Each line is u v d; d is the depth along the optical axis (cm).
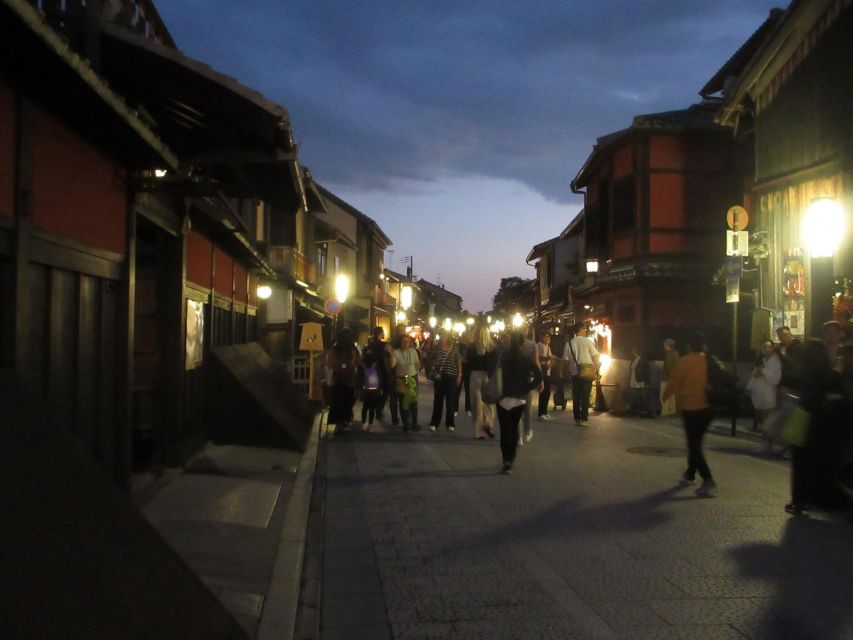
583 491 936
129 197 748
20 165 498
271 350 2316
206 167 785
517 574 625
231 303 1411
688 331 2302
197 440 1102
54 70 485
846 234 1349
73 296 618
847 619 520
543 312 4288
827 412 788
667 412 1823
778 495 908
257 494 884
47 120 549
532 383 1067
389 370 1527
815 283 1466
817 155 1465
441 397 1568
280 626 507
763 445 1225
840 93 1386
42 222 541
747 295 1930
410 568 647
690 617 525
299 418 1427
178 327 974
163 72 669
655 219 2317
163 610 374
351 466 1147
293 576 610
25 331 505
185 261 989
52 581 313
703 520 789
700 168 2319
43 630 285
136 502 794
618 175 2467
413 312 7275
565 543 710
